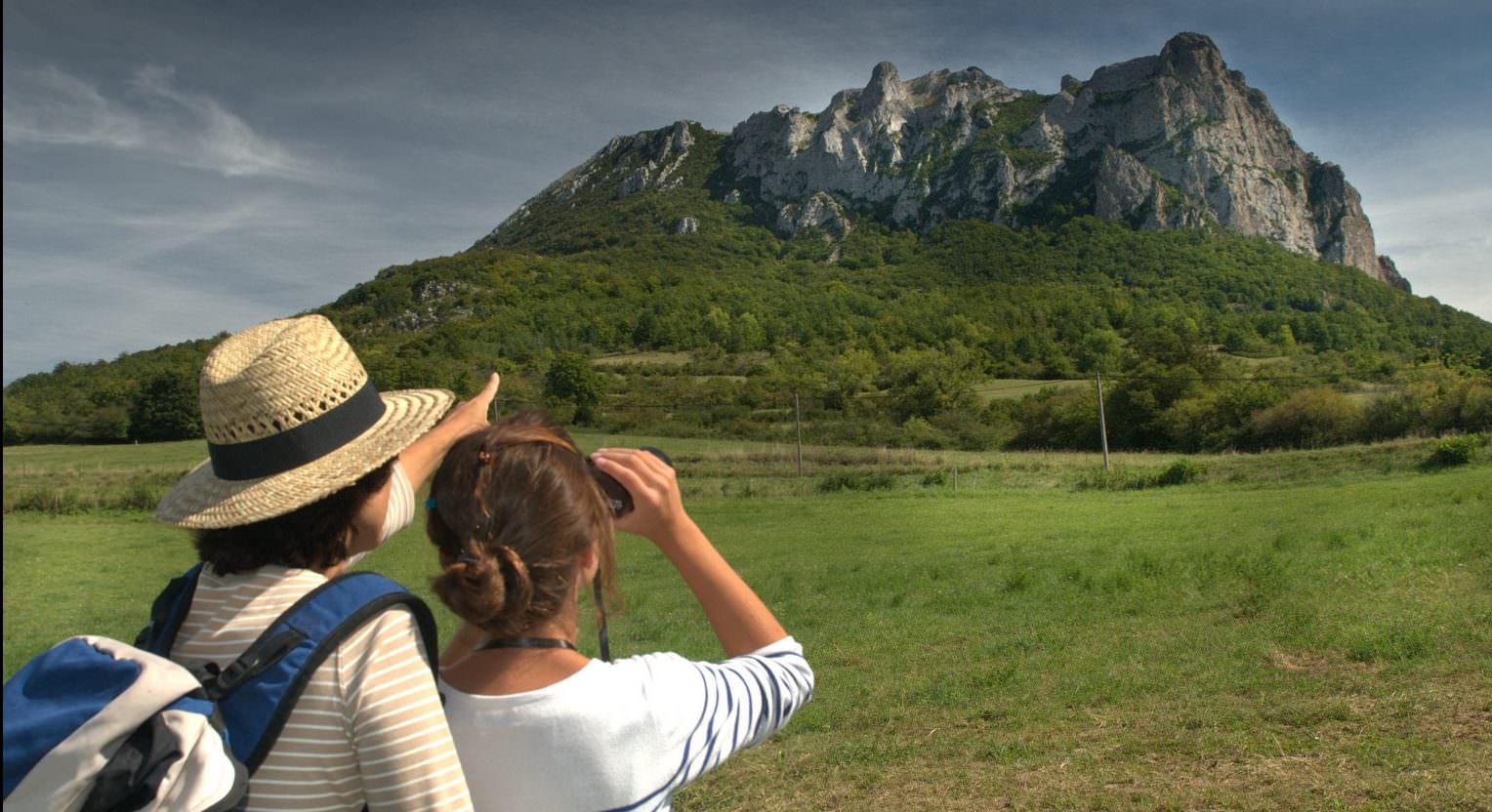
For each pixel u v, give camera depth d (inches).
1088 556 737.0
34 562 1009.5
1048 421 3125.0
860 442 3115.2
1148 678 327.0
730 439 3120.1
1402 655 311.1
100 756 43.4
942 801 220.1
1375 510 907.4
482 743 51.4
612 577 57.8
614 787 51.2
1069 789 217.9
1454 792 188.4
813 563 871.7
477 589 49.9
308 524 55.1
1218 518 1008.2
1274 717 257.0
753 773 259.0
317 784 48.4
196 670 50.4
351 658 49.5
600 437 3011.8
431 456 69.6
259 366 54.5
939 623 503.2
